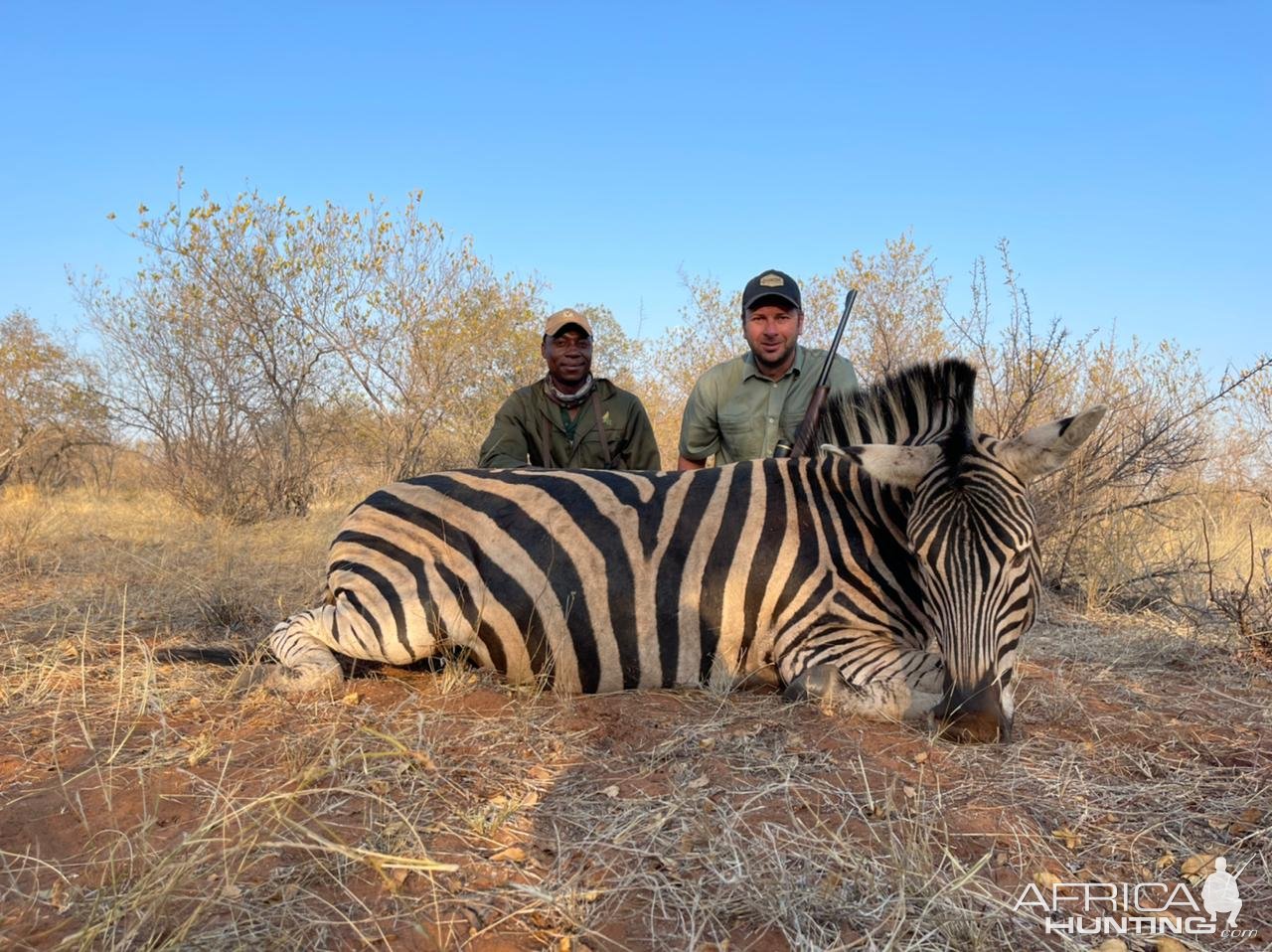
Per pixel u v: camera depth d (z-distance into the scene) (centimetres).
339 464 1465
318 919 210
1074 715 356
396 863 217
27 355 1766
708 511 374
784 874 230
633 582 362
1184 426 695
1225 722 356
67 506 1180
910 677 333
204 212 1278
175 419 1302
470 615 364
